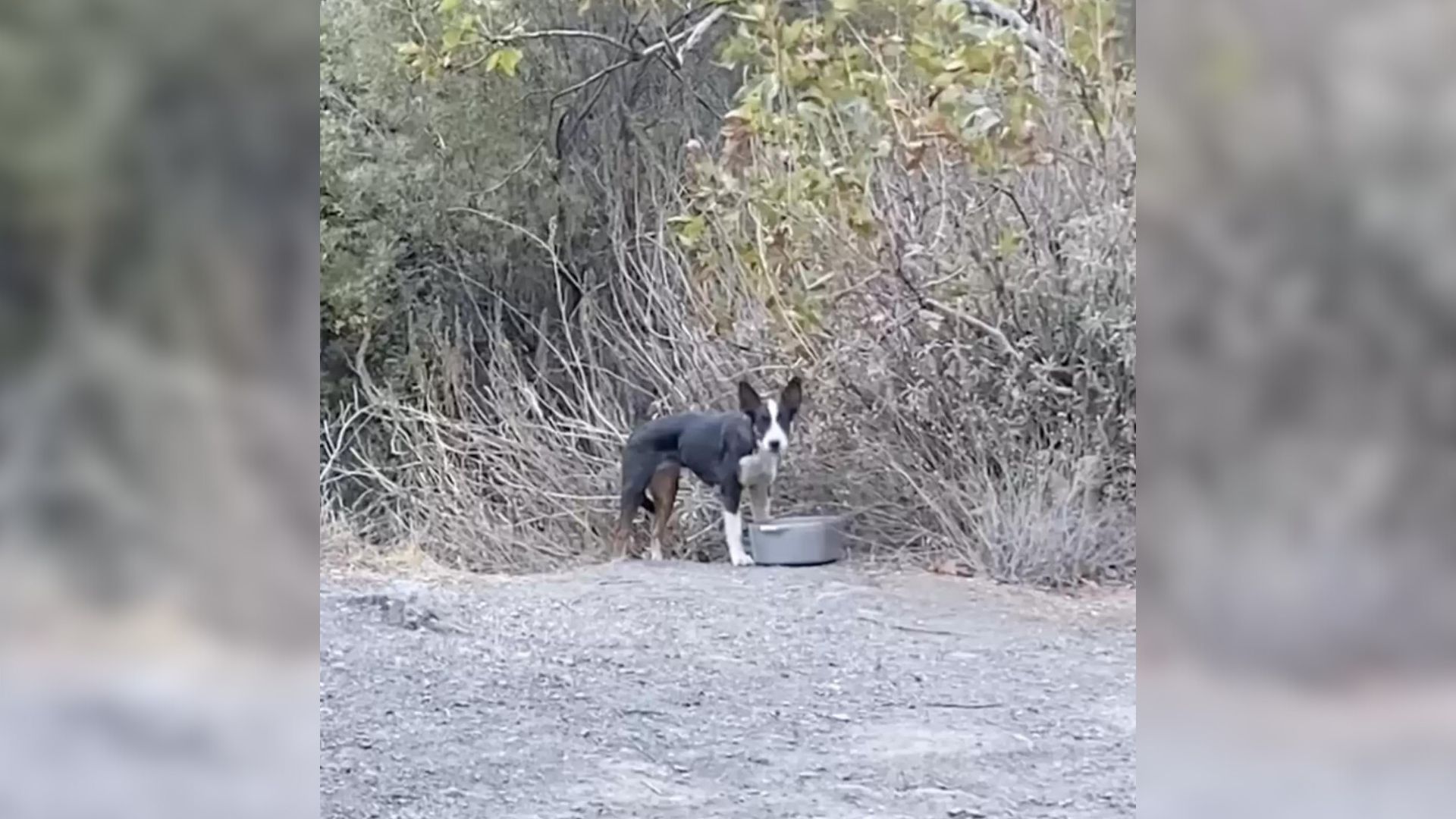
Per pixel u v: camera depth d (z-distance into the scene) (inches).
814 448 309.6
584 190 388.5
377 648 207.3
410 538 314.7
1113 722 162.4
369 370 367.2
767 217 304.0
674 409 335.0
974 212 284.8
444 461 328.8
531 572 302.4
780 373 319.0
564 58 385.7
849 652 209.0
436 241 378.6
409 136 371.9
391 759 151.3
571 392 365.1
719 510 314.7
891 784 142.6
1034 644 210.5
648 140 387.2
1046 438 274.5
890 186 293.3
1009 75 243.3
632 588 263.3
